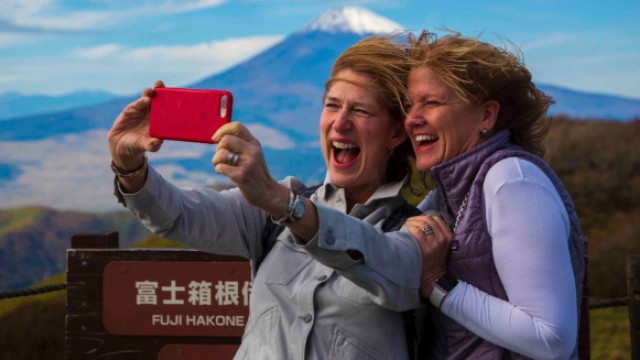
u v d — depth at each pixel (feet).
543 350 4.35
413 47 5.32
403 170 5.71
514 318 4.42
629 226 24.20
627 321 17.47
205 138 4.31
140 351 8.91
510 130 5.26
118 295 8.95
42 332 16.56
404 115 5.33
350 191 5.70
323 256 4.25
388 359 4.85
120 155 4.60
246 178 3.87
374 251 4.44
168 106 4.39
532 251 4.43
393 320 4.92
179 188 5.21
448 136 5.04
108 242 9.53
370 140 5.41
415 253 4.70
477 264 4.74
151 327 8.89
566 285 4.43
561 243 4.49
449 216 5.17
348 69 5.42
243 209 5.44
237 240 5.37
